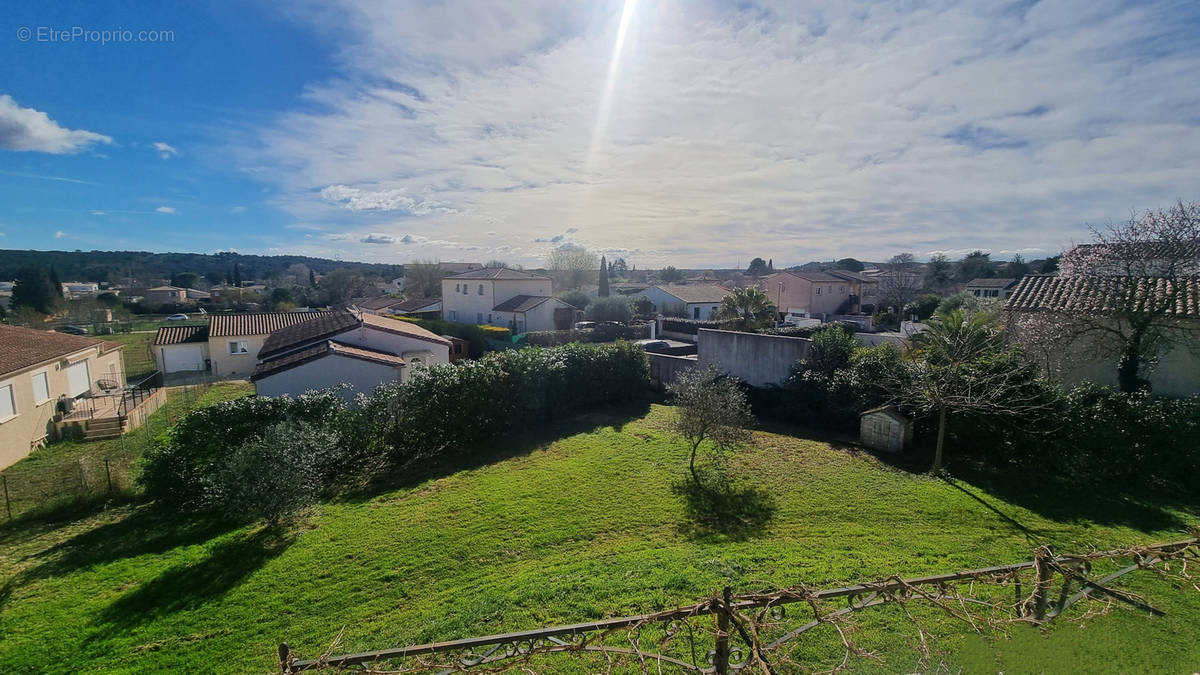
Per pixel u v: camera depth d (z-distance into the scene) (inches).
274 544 311.0
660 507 348.5
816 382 547.5
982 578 126.7
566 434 534.6
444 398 478.6
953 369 414.9
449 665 110.2
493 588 248.1
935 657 177.6
